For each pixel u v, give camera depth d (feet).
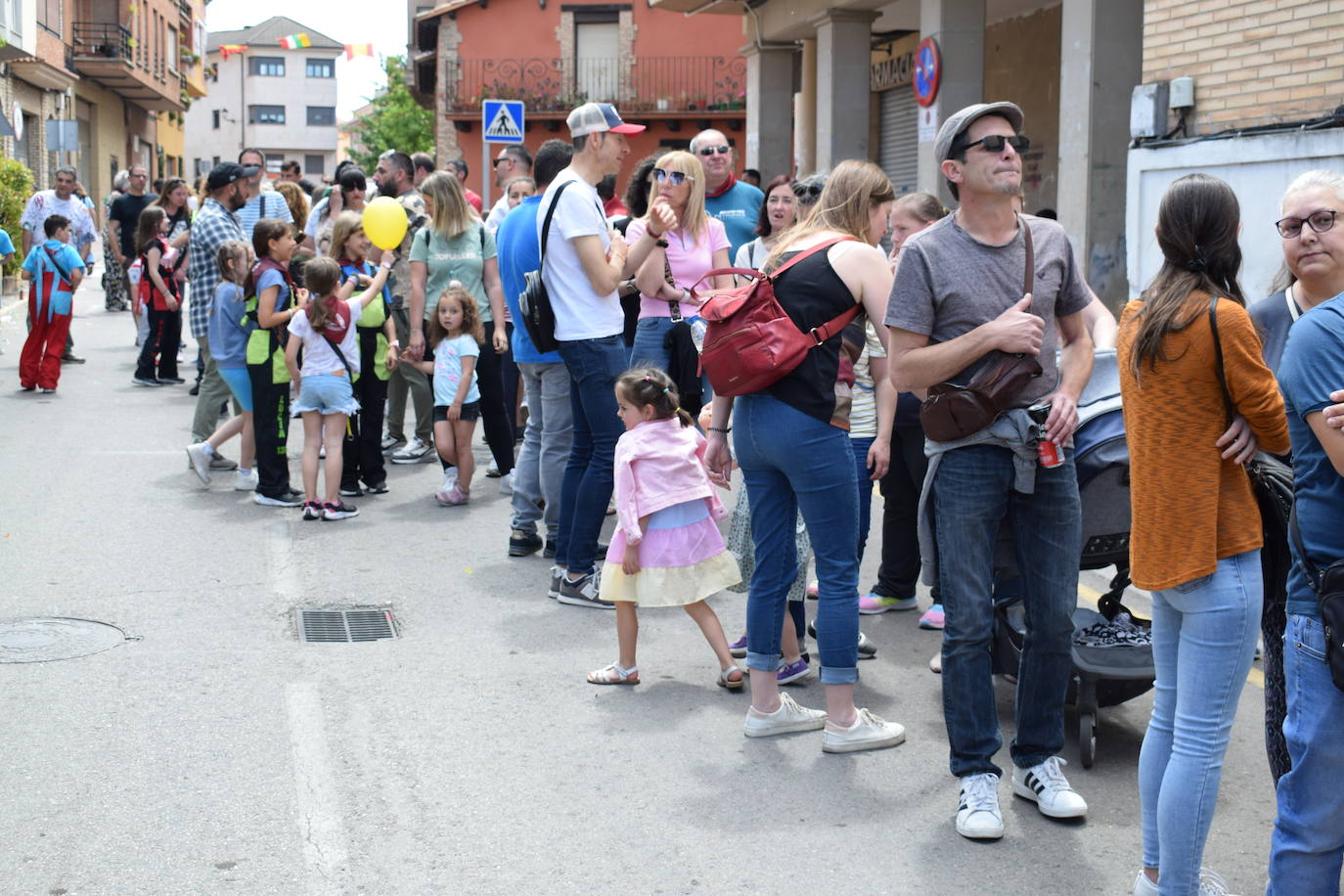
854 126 54.13
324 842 13.09
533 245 22.99
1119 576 16.53
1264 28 29.86
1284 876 10.23
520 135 50.70
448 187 29.78
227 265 28.63
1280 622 11.52
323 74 380.99
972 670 13.62
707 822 13.75
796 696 17.70
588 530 21.38
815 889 12.33
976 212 13.42
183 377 47.55
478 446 36.27
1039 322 12.95
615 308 21.45
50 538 24.67
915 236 13.62
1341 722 9.89
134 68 138.41
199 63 192.65
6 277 73.77
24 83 110.52
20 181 74.43
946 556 13.71
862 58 53.98
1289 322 12.96
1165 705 11.94
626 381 17.54
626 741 15.92
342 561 23.79
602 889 12.29
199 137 379.35
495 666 18.53
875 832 13.56
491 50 122.31
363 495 29.71
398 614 20.81
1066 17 37.06
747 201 28.02
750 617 16.03
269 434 27.89
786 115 63.31
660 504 17.40
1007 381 13.08
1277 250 29.58
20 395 42.09
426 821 13.65
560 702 17.20
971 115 13.15
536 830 13.48
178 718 16.20
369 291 28.60
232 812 13.71
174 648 18.83
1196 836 11.37
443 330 28.22
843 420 15.21
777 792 14.52
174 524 26.11
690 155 23.30
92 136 142.92
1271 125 29.78
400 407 34.53
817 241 15.19
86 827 13.29
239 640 19.26
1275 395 10.97
